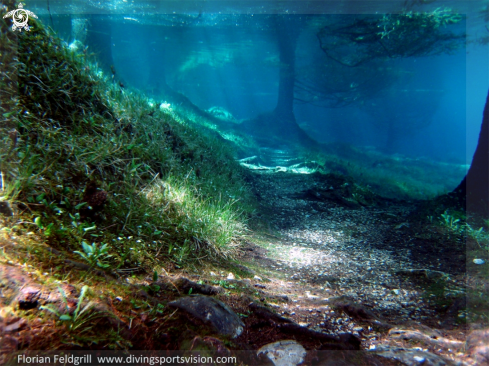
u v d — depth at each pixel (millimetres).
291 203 8109
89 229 2676
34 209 2432
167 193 4184
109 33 17641
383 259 4688
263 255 4582
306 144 26484
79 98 4363
